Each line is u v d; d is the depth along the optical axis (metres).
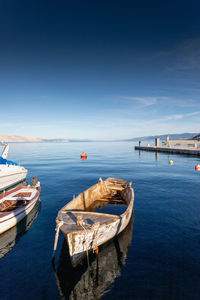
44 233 10.09
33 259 7.92
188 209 12.77
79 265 7.42
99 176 24.80
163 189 17.81
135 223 10.73
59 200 15.27
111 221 8.10
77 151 78.94
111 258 7.75
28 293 6.20
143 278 6.66
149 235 9.43
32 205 12.97
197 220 11.08
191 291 6.05
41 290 6.32
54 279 6.80
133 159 44.66
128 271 7.02
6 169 20.95
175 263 7.37
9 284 6.57
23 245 8.95
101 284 6.47
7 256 8.12
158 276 6.73
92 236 7.39
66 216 8.62
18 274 7.05
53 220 11.64
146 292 6.07
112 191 16.20
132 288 6.25
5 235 9.88
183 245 8.55
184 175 24.47
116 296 5.97
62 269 7.30
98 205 13.48
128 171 28.22
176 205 13.54
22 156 56.66
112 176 24.62
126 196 13.85
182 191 17.09
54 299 5.95
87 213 8.97
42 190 18.22
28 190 15.25
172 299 5.76
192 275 6.73
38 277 6.91
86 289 6.30
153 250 8.22
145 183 20.27
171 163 35.38
